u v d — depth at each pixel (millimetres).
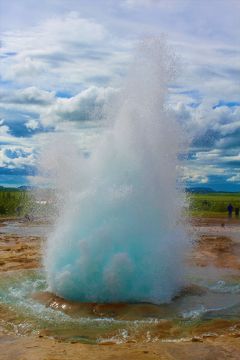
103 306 7336
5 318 6914
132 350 5656
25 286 8781
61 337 6191
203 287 8781
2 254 12781
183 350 5668
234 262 11664
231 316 7059
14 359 5336
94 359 5336
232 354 5543
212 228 21344
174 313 7160
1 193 31500
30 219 25469
